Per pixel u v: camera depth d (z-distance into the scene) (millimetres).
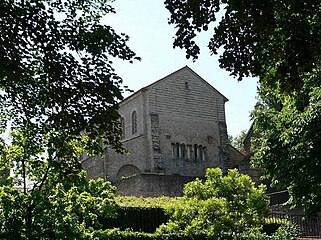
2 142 12211
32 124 11539
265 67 10555
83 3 11211
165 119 46750
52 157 11742
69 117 10805
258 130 20656
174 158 46188
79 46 10633
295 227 25844
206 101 50031
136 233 20062
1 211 11586
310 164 17562
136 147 45844
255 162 20000
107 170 44781
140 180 35656
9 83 10820
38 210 11555
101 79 10883
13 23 10016
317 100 18453
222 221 19656
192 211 20250
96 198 12805
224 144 49656
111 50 10867
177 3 10211
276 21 9711
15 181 12289
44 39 10438
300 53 9734
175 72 48844
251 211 20359
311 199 18422
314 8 9422
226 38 10289
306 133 17844
